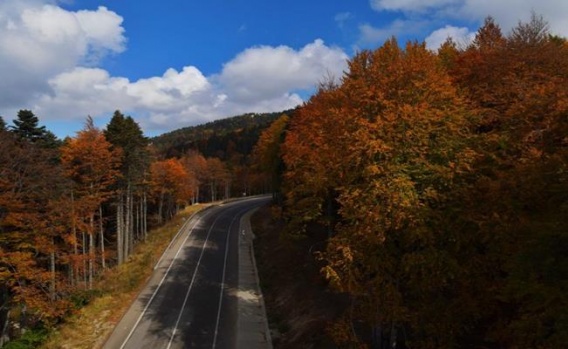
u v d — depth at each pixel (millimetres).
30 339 27578
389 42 21828
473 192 14805
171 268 41656
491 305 14344
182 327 28219
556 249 10148
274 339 25750
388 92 18422
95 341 26594
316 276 31391
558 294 9547
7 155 28094
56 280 30828
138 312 30969
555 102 13641
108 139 46531
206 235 55469
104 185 41531
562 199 11375
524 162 12953
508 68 21312
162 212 83625
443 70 20672
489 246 13602
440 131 16938
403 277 16547
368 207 15789
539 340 10125
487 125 20109
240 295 33969
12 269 29922
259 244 49594
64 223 33312
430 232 14820
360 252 15938
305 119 30656
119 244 46094
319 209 27578
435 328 14664
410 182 15555
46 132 41812
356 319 22141
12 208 27859
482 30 29844
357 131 17078
